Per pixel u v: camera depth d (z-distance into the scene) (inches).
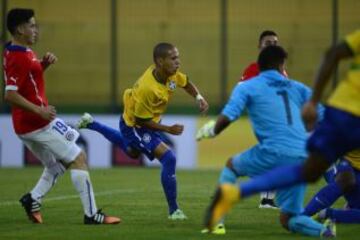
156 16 3189.0
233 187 836.6
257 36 3100.4
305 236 1061.8
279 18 3112.7
